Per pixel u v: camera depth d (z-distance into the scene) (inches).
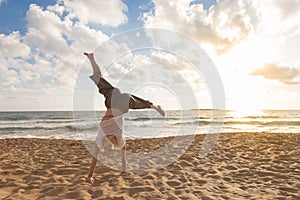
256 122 994.7
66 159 211.9
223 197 118.6
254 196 120.0
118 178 148.3
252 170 170.7
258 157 217.3
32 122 975.0
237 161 200.7
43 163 194.1
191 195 121.1
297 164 187.3
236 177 155.7
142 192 124.3
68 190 127.6
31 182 141.6
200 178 151.7
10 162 197.0
